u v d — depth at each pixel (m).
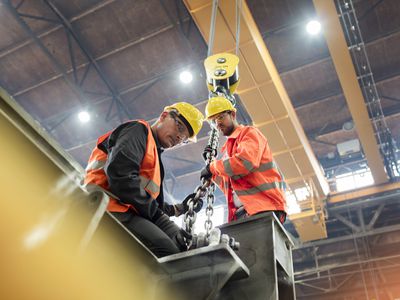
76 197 1.75
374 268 17.31
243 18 12.09
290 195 16.19
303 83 16.69
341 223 19.28
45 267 1.58
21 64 16.73
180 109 3.62
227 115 4.51
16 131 1.49
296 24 14.71
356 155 19.05
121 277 2.11
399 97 16.89
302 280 18.25
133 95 17.55
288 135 14.45
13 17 15.12
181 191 21.22
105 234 1.97
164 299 2.51
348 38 14.09
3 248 1.46
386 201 17.77
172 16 15.05
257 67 12.97
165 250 2.85
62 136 19.17
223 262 2.44
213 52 12.80
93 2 14.86
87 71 16.62
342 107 17.31
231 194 4.27
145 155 3.08
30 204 1.56
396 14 14.45
